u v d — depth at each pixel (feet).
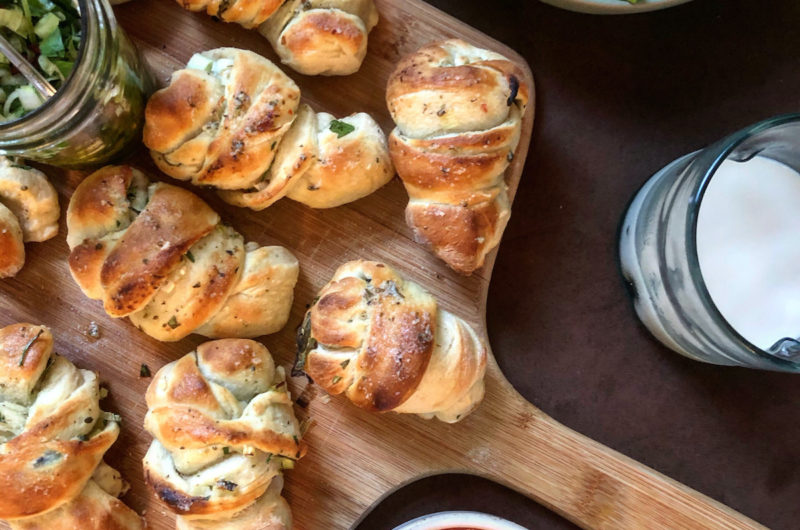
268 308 1.58
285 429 1.55
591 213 1.74
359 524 1.70
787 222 1.62
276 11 1.58
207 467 1.53
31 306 1.64
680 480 1.72
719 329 1.50
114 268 1.51
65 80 1.38
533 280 1.73
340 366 1.52
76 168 1.61
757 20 1.74
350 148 1.57
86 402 1.56
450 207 1.55
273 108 1.51
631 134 1.74
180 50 1.66
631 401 1.73
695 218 1.48
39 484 1.50
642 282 1.65
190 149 1.52
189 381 1.52
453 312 1.67
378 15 1.65
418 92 1.53
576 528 1.70
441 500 1.71
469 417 1.65
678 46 1.74
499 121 1.55
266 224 1.66
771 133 1.53
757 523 1.63
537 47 1.74
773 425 1.73
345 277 1.56
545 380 1.73
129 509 1.60
